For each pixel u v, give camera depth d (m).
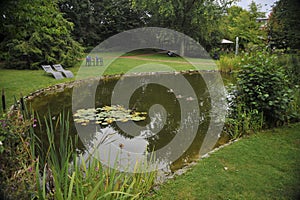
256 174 2.08
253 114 3.28
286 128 3.15
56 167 1.57
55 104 5.07
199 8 14.34
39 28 5.30
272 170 2.14
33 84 6.25
